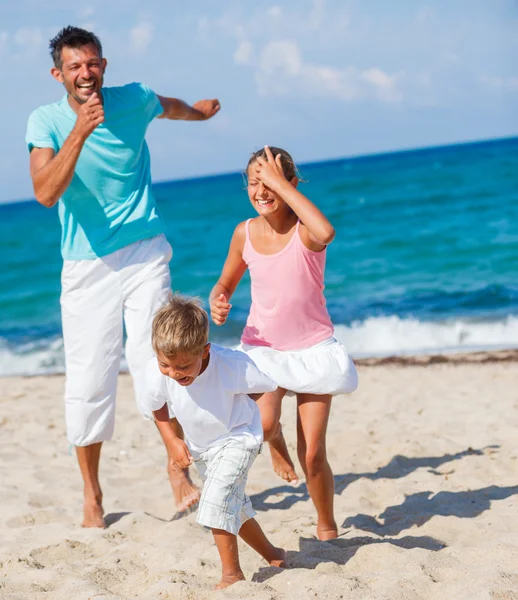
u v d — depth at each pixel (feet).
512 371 29.40
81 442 14.47
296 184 12.84
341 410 24.27
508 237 67.00
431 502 14.92
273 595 9.80
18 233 119.24
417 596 9.67
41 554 12.81
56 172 12.73
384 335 40.78
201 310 10.21
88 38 13.42
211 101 16.43
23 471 18.83
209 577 11.09
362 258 65.77
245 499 11.08
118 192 14.03
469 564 10.77
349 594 9.82
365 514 14.69
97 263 14.05
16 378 35.35
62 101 13.99
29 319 56.08
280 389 12.25
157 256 14.32
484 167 133.49
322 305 12.64
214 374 10.62
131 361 14.28
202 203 141.90
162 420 11.12
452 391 26.50
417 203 96.84
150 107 14.29
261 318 12.59
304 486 16.89
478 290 49.49
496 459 17.51
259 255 12.41
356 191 122.11
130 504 16.11
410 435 20.49
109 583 11.30
